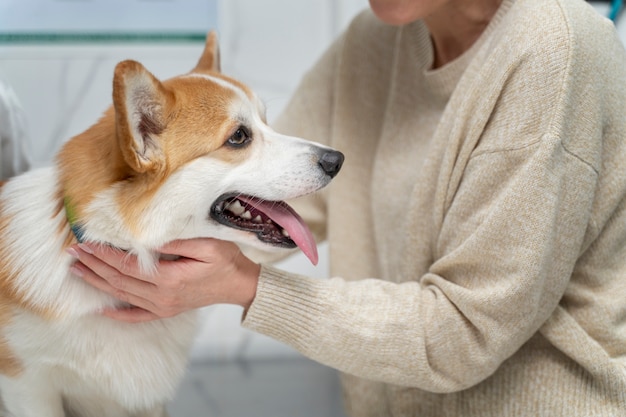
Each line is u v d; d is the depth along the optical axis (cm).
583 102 100
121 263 102
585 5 109
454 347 106
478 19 122
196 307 109
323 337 107
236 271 106
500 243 100
